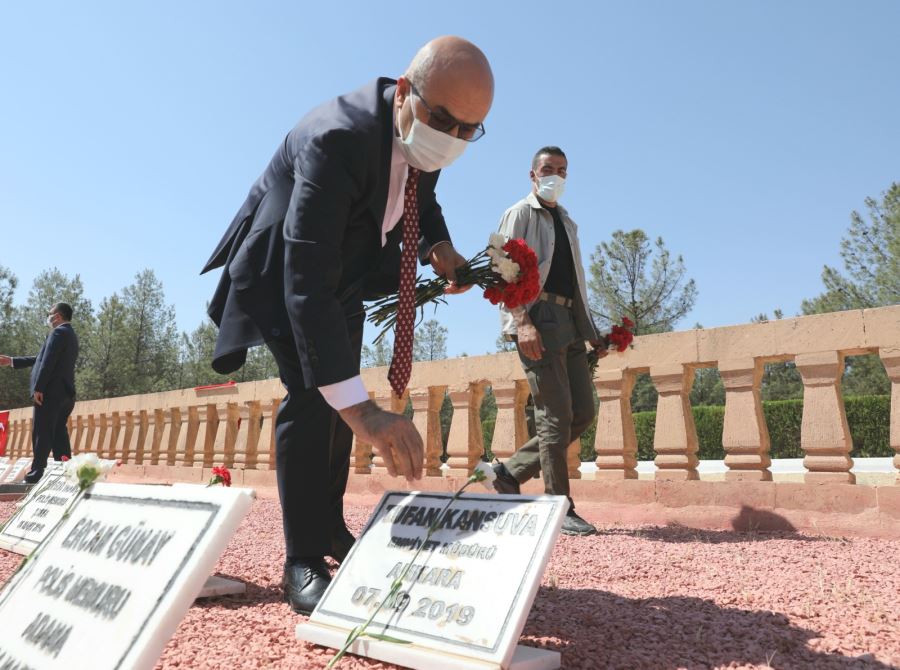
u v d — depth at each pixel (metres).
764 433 4.84
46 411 8.01
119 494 1.46
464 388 6.52
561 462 4.18
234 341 2.34
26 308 38.41
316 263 2.03
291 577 2.27
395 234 2.67
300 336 1.98
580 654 1.73
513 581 1.59
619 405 5.46
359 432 1.92
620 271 30.47
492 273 2.87
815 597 2.29
